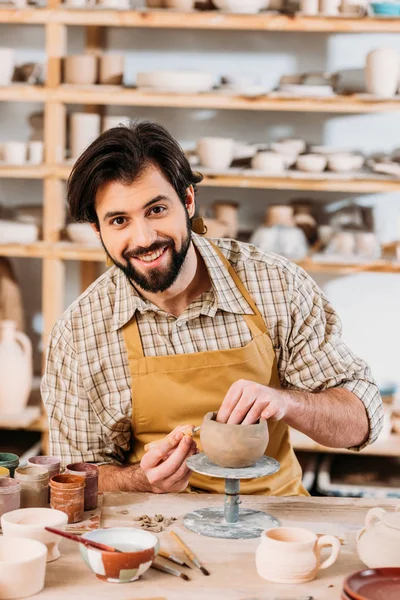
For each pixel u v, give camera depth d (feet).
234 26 12.03
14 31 13.83
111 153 5.97
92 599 4.49
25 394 12.71
